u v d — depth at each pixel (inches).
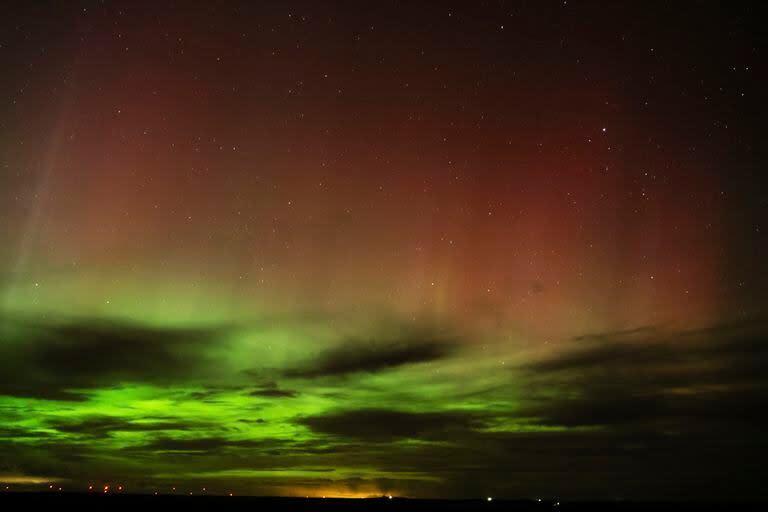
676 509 4471.0
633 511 4308.6
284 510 3651.6
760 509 4382.4
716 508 4655.5
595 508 4884.4
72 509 3075.8
